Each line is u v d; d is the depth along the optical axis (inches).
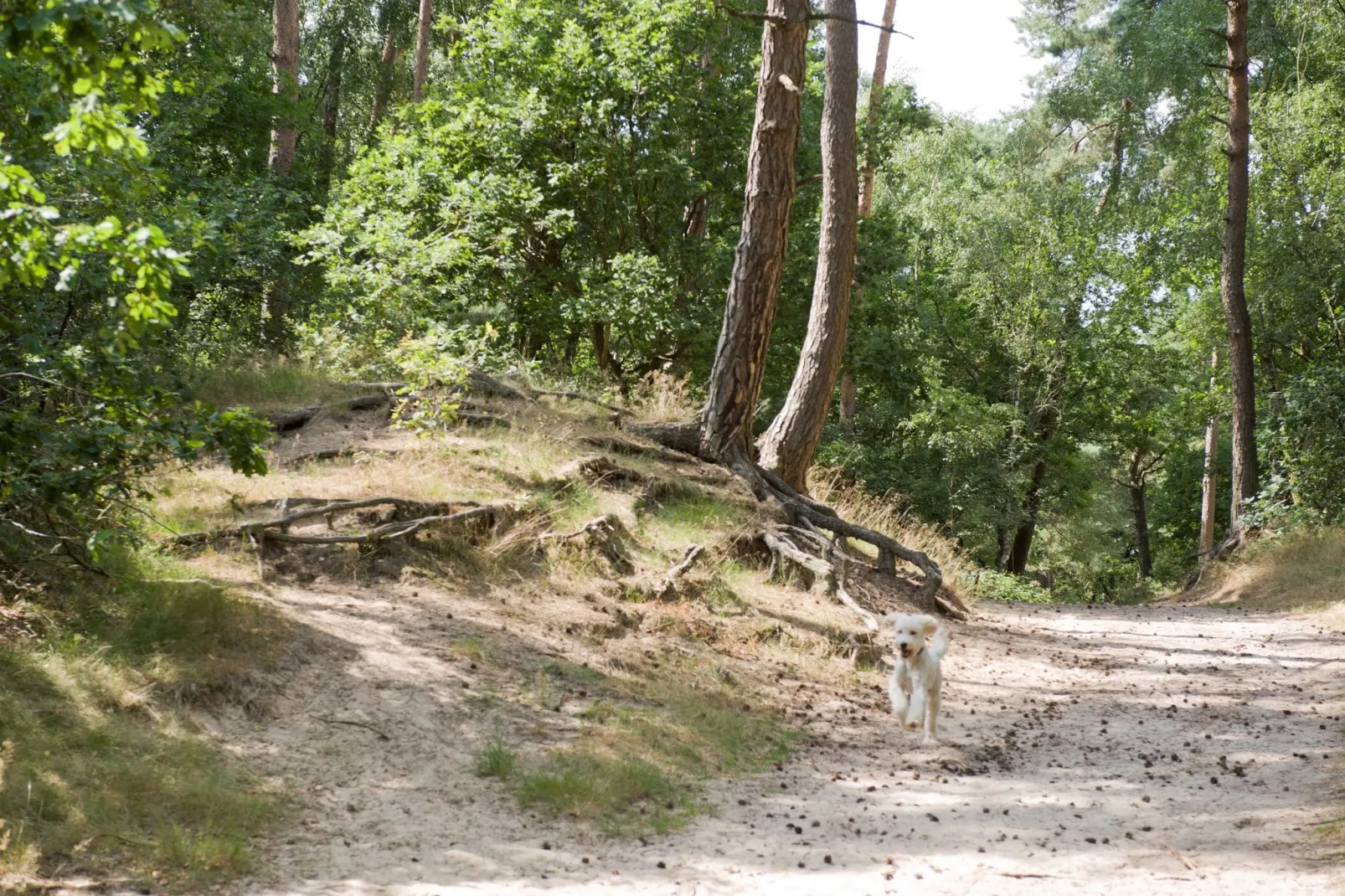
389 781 242.7
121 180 323.6
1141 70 1465.3
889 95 1200.8
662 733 298.4
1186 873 213.5
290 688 270.7
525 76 840.9
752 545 525.7
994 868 217.8
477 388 565.6
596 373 802.2
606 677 331.3
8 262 188.7
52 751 214.1
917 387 1027.3
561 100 823.1
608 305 770.2
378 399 524.7
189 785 216.4
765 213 606.9
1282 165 1119.0
